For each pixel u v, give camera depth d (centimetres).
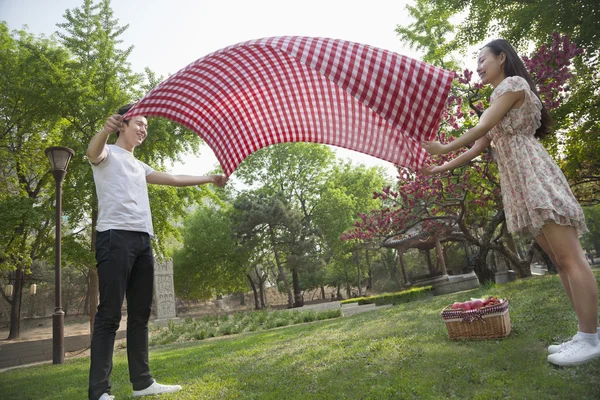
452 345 334
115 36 1670
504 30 1204
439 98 229
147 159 1641
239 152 315
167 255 1739
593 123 1036
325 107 303
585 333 234
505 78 281
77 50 1619
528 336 317
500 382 219
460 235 1234
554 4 1005
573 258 240
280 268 3228
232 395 276
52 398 366
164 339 1351
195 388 312
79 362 827
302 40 234
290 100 305
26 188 1991
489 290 805
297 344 518
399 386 238
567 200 241
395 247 2288
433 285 1930
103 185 288
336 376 294
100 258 278
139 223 292
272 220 3042
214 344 826
